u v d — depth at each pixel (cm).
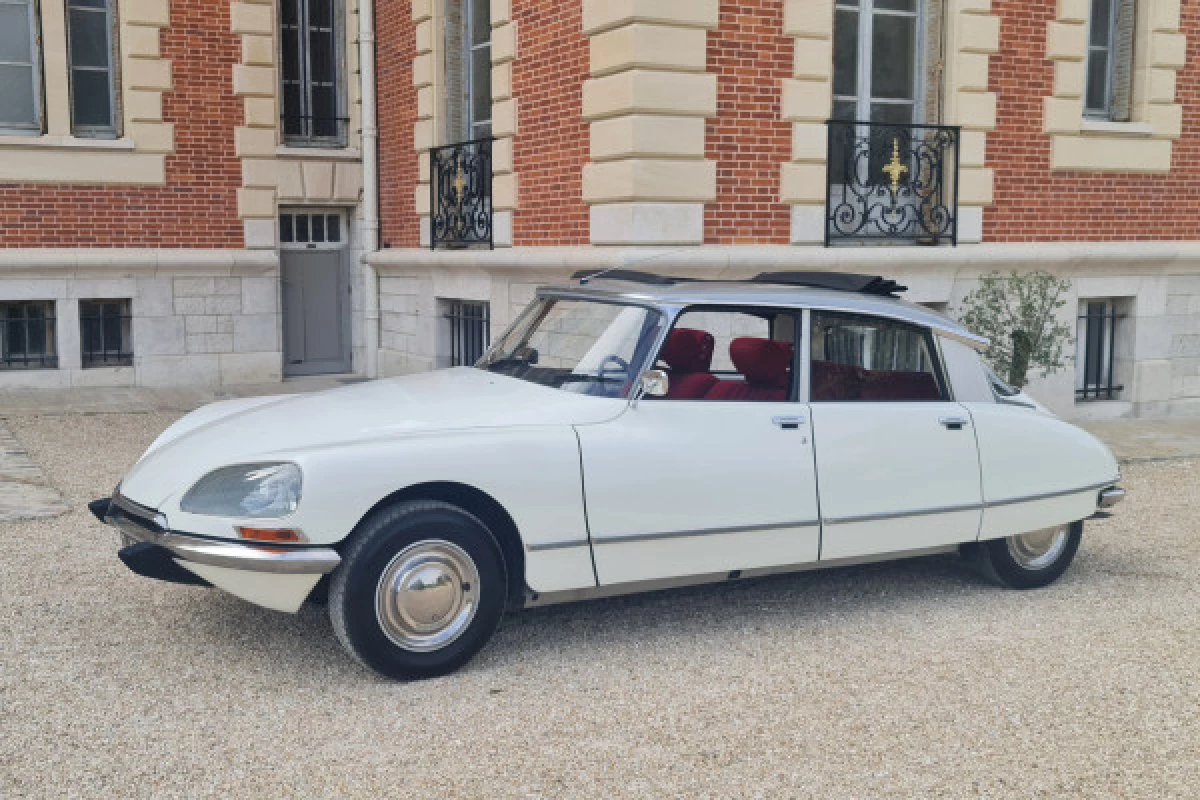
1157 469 1002
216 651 510
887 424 566
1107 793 392
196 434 521
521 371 568
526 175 1107
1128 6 1249
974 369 607
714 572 532
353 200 1485
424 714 446
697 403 529
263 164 1424
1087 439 636
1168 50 1245
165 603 575
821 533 551
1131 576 666
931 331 594
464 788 386
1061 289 1123
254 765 400
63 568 631
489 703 458
